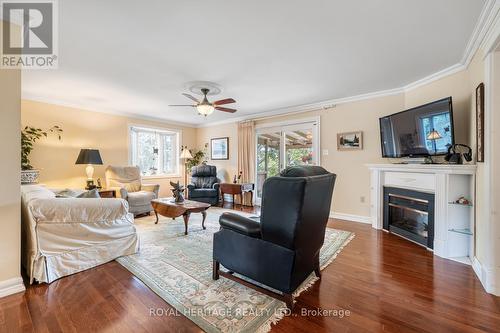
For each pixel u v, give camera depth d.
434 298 1.77
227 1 1.72
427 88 3.29
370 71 3.05
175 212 3.39
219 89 3.74
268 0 1.71
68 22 1.97
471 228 2.48
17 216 1.88
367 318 1.54
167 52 2.52
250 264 1.78
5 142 1.82
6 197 1.82
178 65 2.85
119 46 2.39
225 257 1.95
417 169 2.90
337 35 2.20
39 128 4.18
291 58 2.67
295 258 1.60
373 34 2.18
